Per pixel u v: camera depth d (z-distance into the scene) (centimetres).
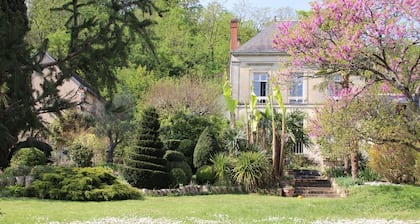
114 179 1672
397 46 1541
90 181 1576
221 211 1341
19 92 498
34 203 1396
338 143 1714
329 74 1694
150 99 3369
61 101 550
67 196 1523
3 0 504
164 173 1880
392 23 1500
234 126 2459
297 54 1627
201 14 5444
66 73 511
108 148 2747
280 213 1344
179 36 4872
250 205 1520
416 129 1579
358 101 1645
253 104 2366
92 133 2606
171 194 1833
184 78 3712
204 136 2181
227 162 2058
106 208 1341
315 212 1401
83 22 513
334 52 1518
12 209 1238
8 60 472
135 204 1472
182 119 2598
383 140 1611
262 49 3186
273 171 2136
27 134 610
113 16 504
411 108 1560
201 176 2036
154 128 1927
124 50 510
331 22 1565
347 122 1628
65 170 1627
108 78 521
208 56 4947
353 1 1521
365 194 1700
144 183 1847
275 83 1831
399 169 1973
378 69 1661
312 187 2195
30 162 1841
